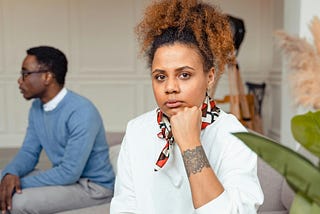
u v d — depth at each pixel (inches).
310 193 16.6
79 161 68.7
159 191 38.1
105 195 73.1
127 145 41.3
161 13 35.9
